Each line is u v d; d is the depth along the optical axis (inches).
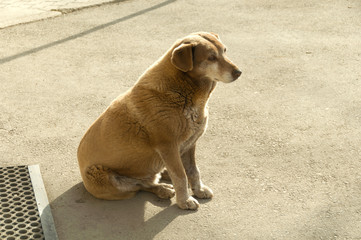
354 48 169.9
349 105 142.3
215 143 129.9
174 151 110.5
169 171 111.3
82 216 111.2
